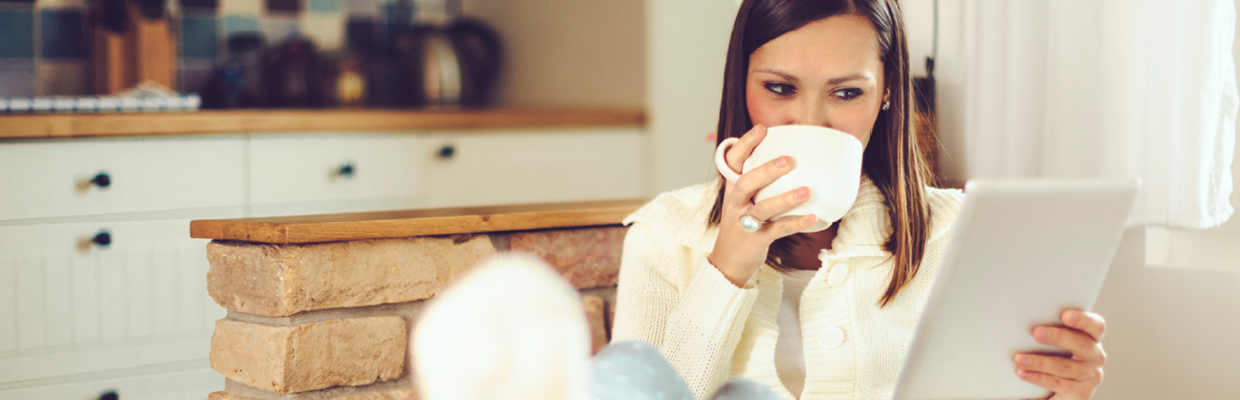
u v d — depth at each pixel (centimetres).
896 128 88
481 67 299
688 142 271
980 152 139
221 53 280
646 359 59
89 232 199
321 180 230
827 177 70
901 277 86
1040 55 135
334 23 297
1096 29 127
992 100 138
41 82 256
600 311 107
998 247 67
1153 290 127
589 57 284
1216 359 121
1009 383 75
